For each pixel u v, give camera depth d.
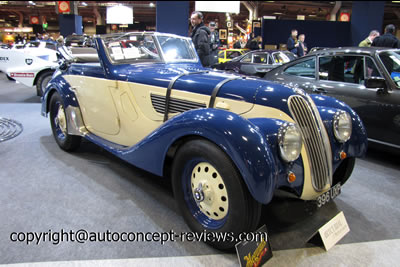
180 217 2.27
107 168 3.12
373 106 3.36
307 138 1.91
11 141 3.89
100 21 29.41
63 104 3.29
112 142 2.98
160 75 2.53
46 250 1.87
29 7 30.38
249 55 8.08
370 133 3.45
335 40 11.62
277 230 2.14
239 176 1.66
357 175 3.15
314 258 1.87
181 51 3.23
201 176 1.90
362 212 2.43
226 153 1.69
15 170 3.01
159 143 2.04
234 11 7.89
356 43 9.61
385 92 3.26
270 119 1.88
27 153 3.48
